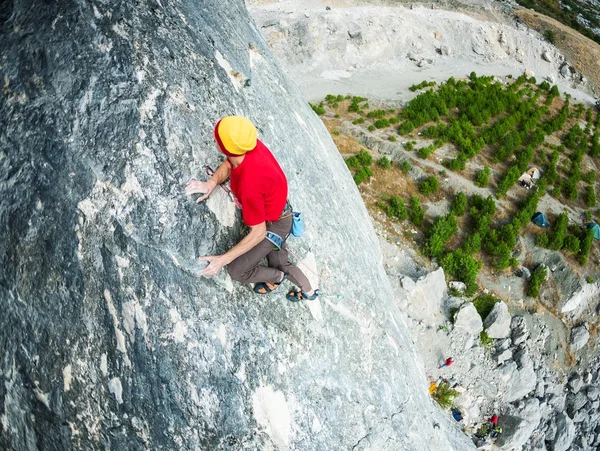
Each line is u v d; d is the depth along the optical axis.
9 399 5.05
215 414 5.45
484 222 21.52
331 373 6.90
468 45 39.53
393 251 20.17
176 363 5.25
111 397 5.14
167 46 5.85
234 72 7.04
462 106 30.08
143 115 5.29
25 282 5.00
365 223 10.82
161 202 5.22
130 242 5.11
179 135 5.46
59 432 5.11
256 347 5.86
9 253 5.01
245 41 8.71
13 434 5.12
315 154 9.10
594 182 26.75
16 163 5.10
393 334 9.01
